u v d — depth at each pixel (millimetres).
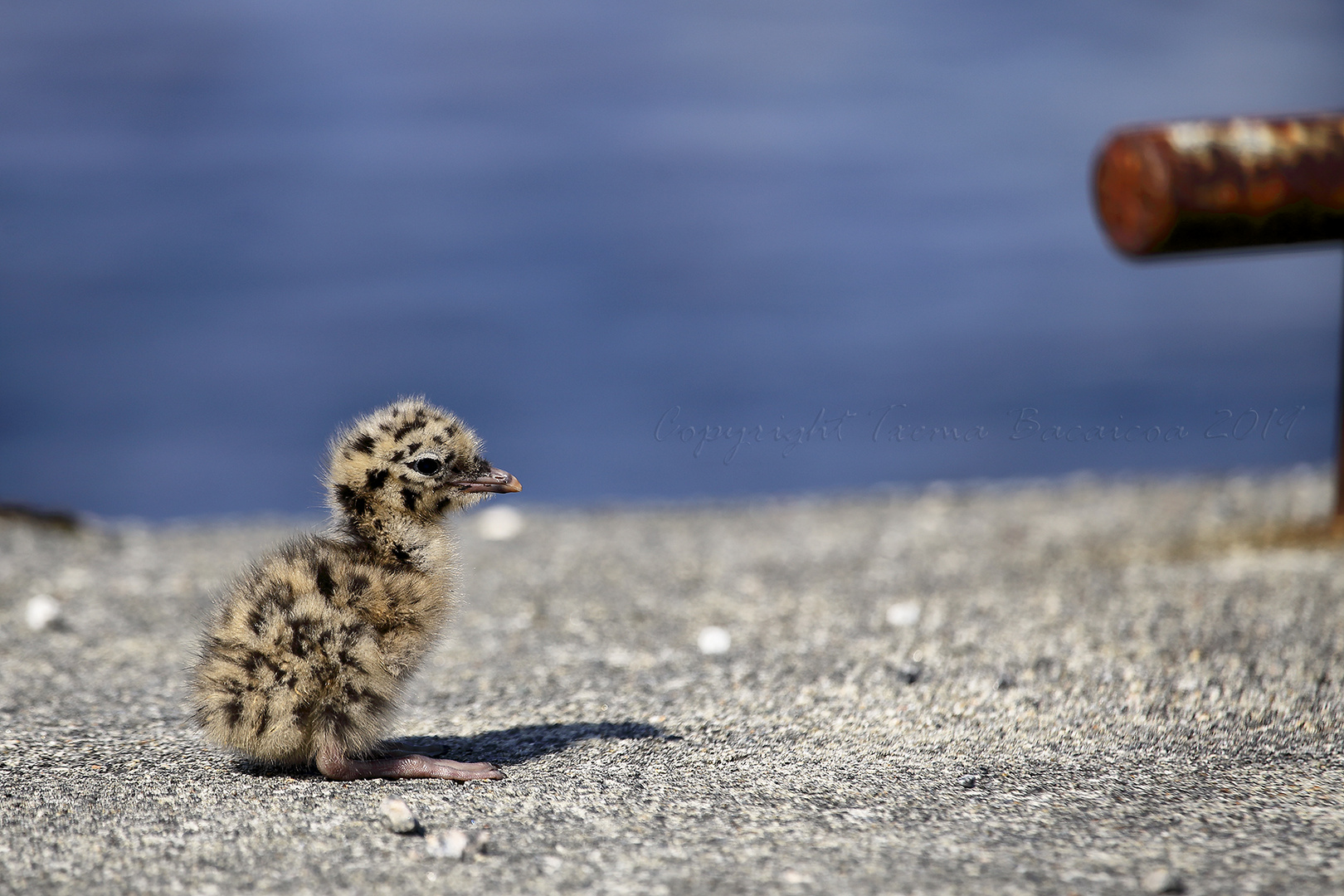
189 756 7492
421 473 7406
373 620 7008
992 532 15289
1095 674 8781
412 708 8695
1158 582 11586
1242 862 5895
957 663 9281
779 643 10398
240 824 6398
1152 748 7445
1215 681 8469
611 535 16047
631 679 9289
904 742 7660
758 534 15906
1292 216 9688
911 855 6008
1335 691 8172
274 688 6840
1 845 6148
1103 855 5988
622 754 7527
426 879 5777
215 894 5648
